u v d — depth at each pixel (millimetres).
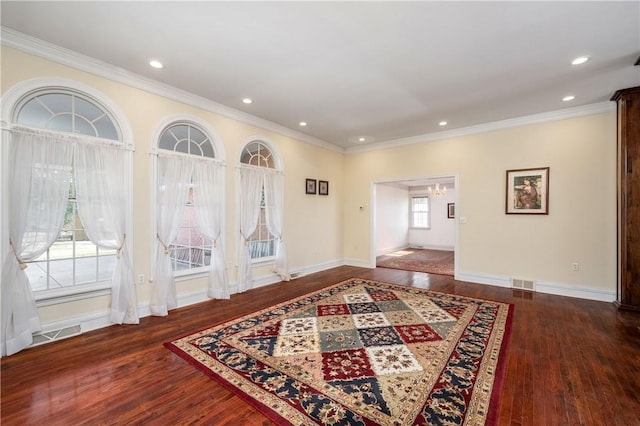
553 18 2236
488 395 1933
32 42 2564
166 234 3533
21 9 2162
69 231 2895
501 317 3344
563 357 2426
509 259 4711
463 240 5160
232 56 2838
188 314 3473
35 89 2629
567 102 3973
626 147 3562
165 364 2334
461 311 3559
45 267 2754
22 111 2643
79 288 2910
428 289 4598
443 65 2986
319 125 5055
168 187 3568
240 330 3006
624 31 2393
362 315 3438
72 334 2842
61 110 2855
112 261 3191
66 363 2338
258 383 2080
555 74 3168
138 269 3328
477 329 3010
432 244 9859
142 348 2604
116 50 2754
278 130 5074
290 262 5383
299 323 3197
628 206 3555
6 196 2467
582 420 1702
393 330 2998
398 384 2059
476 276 5020
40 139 2652
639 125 3490
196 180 3891
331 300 4023
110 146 3072
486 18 2244
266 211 4902
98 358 2420
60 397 1916
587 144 4090
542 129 4414
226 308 3695
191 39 2564
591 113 4051
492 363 2334
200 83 3453
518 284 4609
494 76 3217
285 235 5270
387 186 8867
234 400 1898
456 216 5223
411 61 2906
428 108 4199
